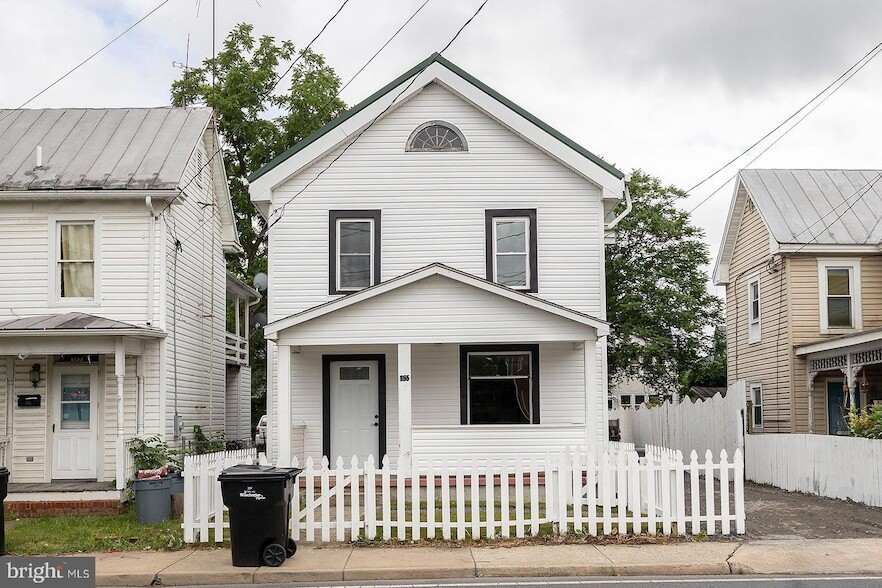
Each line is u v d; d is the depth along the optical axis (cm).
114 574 1138
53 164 1997
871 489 1680
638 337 3647
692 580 1087
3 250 1928
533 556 1203
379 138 2017
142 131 2177
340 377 1998
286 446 1702
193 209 2208
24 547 1344
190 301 2169
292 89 3650
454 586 1066
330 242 1989
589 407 1717
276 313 1978
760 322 2858
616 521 1333
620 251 3694
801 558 1184
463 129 2022
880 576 1112
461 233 1998
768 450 2133
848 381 2355
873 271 2648
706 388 4472
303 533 1402
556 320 1733
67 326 1770
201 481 1355
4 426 1917
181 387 2075
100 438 1925
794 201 2767
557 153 1994
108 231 1933
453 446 1717
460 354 1986
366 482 1332
